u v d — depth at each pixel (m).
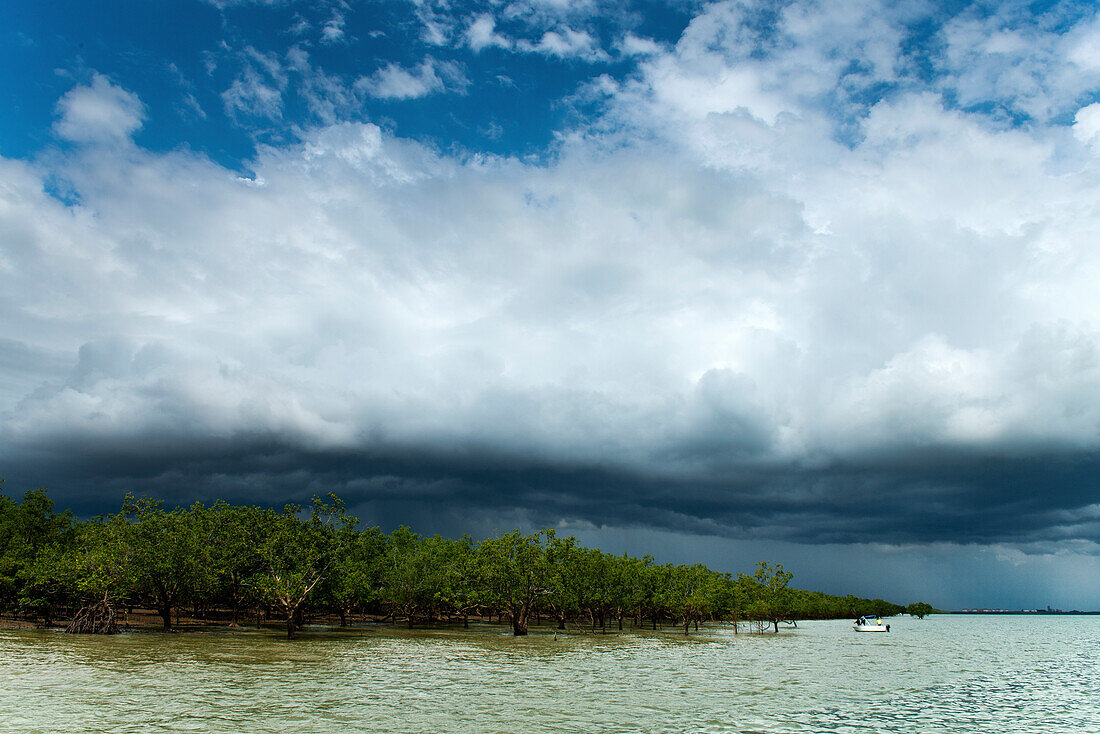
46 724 33.62
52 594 91.31
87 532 94.81
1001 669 77.62
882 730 40.62
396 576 117.25
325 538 92.06
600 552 125.62
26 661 54.09
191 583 88.88
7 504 110.62
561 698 46.91
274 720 36.31
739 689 54.12
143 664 54.91
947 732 40.62
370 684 49.62
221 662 58.12
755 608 141.75
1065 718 45.91
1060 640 151.12
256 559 96.88
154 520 87.38
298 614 103.50
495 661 68.44
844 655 90.62
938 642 130.12
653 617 147.38
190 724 34.62
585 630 126.94
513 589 106.88
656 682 56.62
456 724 37.50
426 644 85.38
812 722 42.09
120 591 83.50
